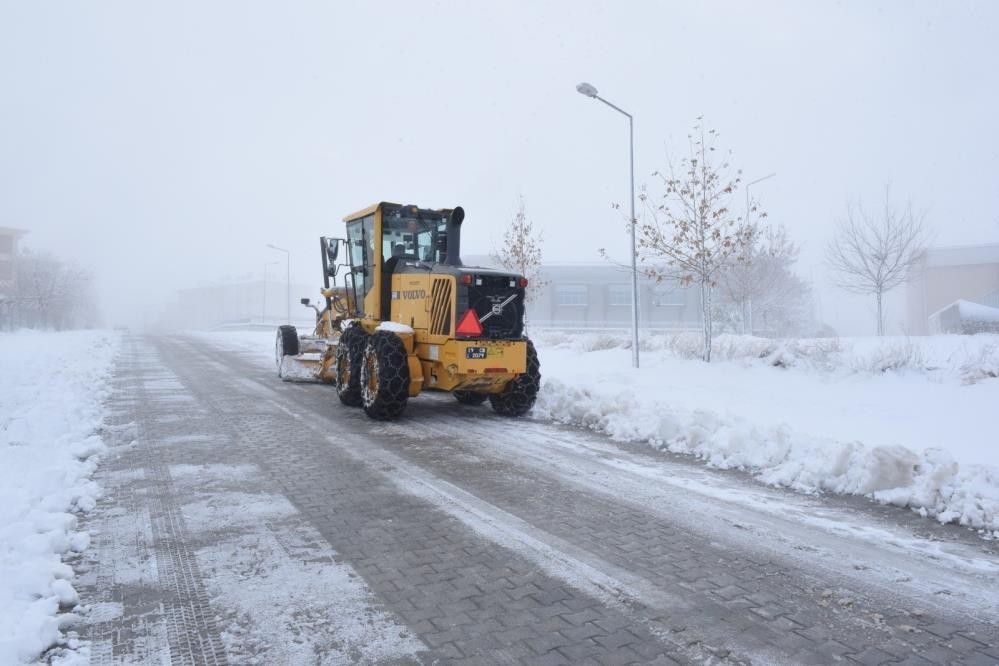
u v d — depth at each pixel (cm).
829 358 1071
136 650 289
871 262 2422
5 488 476
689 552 407
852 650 293
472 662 280
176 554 398
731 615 326
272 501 502
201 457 636
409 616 322
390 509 486
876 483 521
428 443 710
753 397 917
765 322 3055
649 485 552
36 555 375
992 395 800
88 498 489
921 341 1217
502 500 509
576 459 641
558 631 308
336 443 706
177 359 1744
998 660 286
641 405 793
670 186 1253
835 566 387
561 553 404
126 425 789
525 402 860
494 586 356
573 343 1761
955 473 496
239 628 309
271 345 2416
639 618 322
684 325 5194
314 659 282
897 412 782
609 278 5331
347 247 1058
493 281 816
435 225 979
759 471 592
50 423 711
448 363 807
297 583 358
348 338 948
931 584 363
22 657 277
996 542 426
